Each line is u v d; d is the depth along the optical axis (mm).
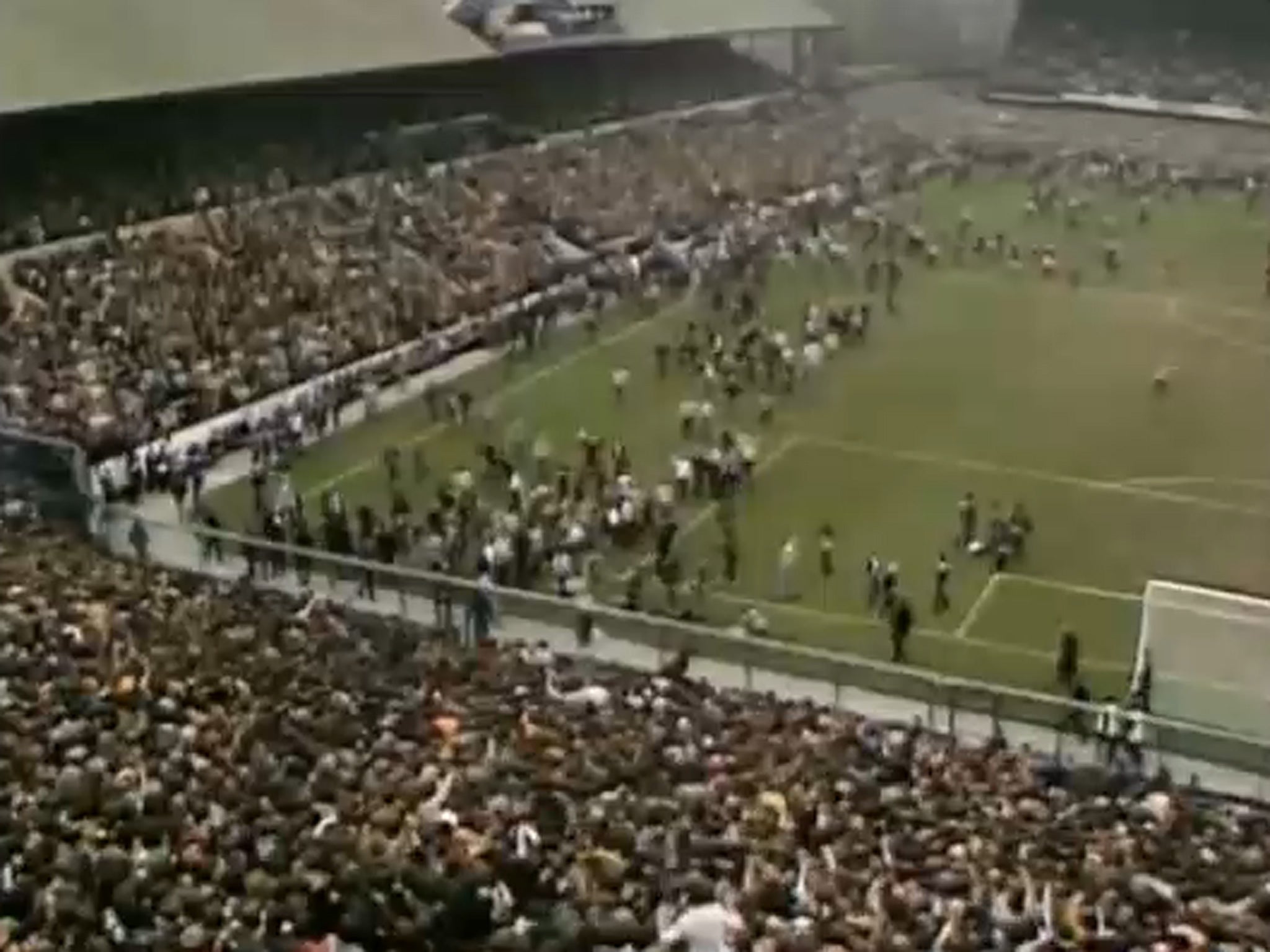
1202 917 33844
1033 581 65250
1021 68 188500
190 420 74312
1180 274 120250
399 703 42719
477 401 82375
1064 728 48281
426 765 38156
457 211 107938
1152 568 67125
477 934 31109
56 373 73938
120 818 33594
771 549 67000
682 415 80375
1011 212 136875
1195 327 106375
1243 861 37812
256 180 100938
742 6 158250
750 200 127688
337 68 104625
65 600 47844
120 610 47719
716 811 37219
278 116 107000
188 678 42094
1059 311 108750
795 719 45719
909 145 156750
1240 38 189625
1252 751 47438
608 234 111938
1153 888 34812
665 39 143000
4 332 75875
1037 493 75062
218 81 96938
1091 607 63156
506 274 101312
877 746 44000
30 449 61375
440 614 54062
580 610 52938
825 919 32125
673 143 137250
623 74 146875
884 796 39375
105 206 91500
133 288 83562
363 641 48812
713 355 90812
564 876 33375
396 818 34719
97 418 70688
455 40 116875
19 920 29875
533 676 47188
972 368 94312
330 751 38344
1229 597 56875
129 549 58375
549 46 130000
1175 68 189000
